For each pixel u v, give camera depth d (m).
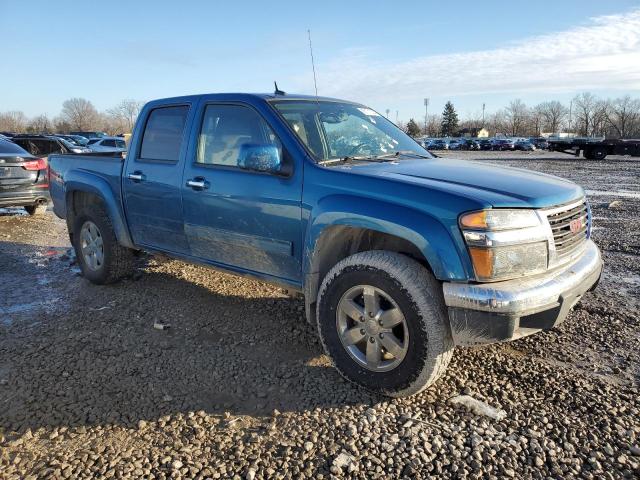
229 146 3.97
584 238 3.49
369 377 3.19
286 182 3.51
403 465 2.57
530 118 118.12
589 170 22.59
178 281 5.52
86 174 5.22
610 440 2.76
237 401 3.17
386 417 2.97
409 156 4.12
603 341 4.01
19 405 3.10
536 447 2.69
